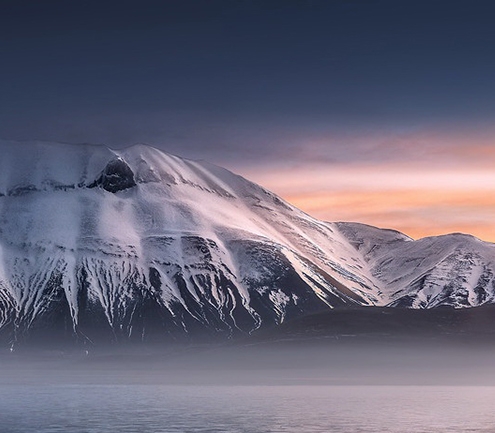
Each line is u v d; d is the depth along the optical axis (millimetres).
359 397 171875
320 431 115312
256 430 116250
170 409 145250
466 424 122938
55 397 174625
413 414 136250
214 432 114125
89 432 114125
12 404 156500
